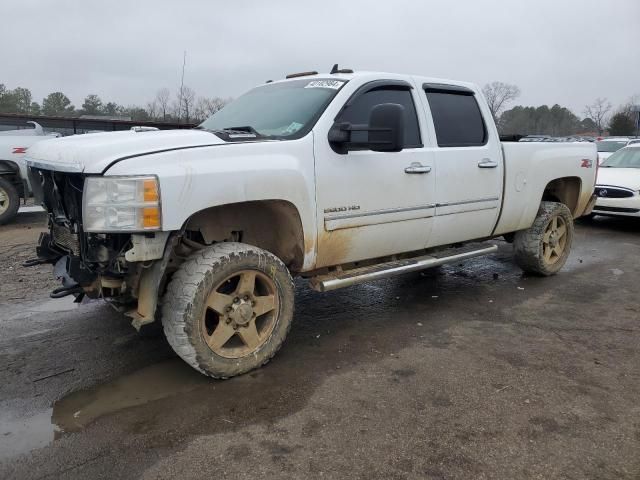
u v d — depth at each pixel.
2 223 9.32
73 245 3.61
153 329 4.50
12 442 2.87
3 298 5.27
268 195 3.58
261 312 3.71
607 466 2.69
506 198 5.40
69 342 4.23
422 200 4.58
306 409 3.22
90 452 2.78
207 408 3.23
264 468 2.66
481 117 5.21
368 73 4.41
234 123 4.47
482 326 4.67
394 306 5.23
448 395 3.41
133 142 3.32
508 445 2.87
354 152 4.10
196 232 3.88
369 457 2.76
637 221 10.61
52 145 3.78
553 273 6.31
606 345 4.25
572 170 6.25
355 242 4.21
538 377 3.67
